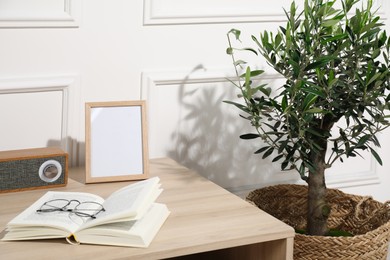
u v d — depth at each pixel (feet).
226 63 8.52
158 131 8.33
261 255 6.82
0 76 7.43
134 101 7.56
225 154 8.80
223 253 7.57
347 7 7.30
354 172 9.78
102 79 7.91
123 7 7.83
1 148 7.61
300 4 8.85
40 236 5.84
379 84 6.90
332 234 8.15
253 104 7.36
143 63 8.08
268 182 9.16
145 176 7.39
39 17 7.41
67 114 7.79
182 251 5.86
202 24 8.29
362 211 8.24
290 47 7.22
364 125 7.39
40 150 7.24
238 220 6.45
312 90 6.89
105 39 7.83
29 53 7.51
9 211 6.47
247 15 8.48
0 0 7.25
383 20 9.45
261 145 8.98
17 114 7.59
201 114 8.54
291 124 7.30
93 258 5.59
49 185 7.09
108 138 7.41
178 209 6.65
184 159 8.58
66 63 7.71
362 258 7.17
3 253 5.61
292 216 8.49
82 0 7.61
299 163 9.27
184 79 8.29
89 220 5.96
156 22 8.00
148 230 5.95
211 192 7.14
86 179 7.25
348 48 7.24
